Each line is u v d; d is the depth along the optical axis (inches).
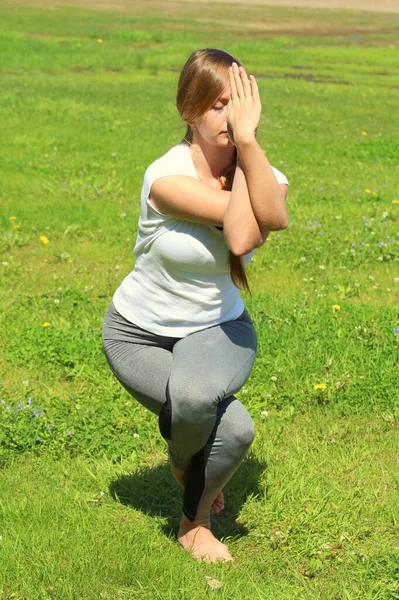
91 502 179.8
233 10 2033.7
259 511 177.2
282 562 160.9
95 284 331.3
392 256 368.2
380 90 948.0
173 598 146.3
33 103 774.5
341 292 318.3
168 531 170.7
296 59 1210.0
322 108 807.7
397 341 262.2
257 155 142.3
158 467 196.2
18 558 156.1
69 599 145.3
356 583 154.3
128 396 230.1
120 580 151.3
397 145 628.1
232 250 144.6
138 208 453.1
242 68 145.2
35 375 249.0
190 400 145.6
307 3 2315.5
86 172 524.7
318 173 545.3
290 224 413.4
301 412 227.5
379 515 176.7
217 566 156.6
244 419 152.2
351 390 234.4
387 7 2256.4
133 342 158.4
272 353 256.4
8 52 1165.1
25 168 533.0
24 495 181.8
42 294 316.2
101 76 1015.6
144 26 1593.3
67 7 1973.4
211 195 146.2
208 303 154.0
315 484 187.8
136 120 713.6
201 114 146.6
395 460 202.2
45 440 205.0
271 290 322.0
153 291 154.7
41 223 416.2
